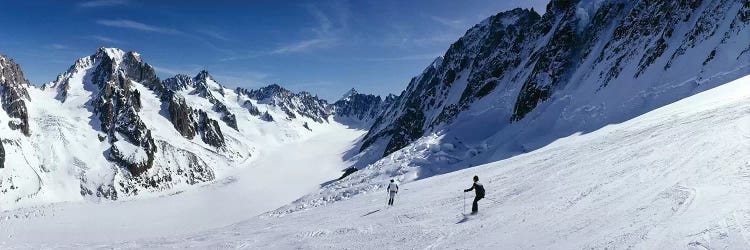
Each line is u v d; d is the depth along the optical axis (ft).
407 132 455.63
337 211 101.24
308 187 355.15
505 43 389.80
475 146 213.66
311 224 83.46
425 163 183.42
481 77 354.13
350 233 66.03
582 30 254.68
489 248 45.78
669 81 153.07
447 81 478.18
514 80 299.99
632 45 201.16
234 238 75.97
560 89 228.43
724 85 119.96
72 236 221.46
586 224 44.80
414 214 72.43
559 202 56.75
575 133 166.61
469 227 55.93
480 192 63.52
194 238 82.43
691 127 80.64
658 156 65.98
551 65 244.83
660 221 39.11
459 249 47.67
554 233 44.96
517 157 126.31
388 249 53.42
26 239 212.02
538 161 103.19
